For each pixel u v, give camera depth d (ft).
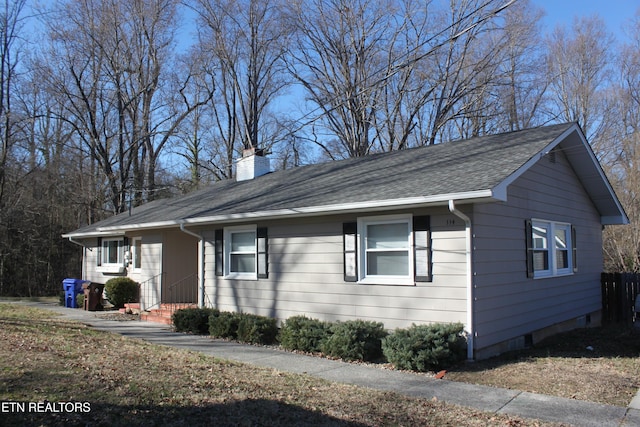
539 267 35.96
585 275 44.24
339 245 34.35
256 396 19.74
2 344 27.04
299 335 32.12
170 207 56.39
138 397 18.16
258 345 34.50
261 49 108.78
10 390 17.79
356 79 98.07
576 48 101.30
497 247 30.40
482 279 28.68
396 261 31.76
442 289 28.99
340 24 99.19
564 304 39.50
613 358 29.01
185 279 53.06
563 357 29.32
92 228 68.03
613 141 93.35
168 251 52.90
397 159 43.04
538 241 36.17
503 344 30.40
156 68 99.30
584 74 100.89
